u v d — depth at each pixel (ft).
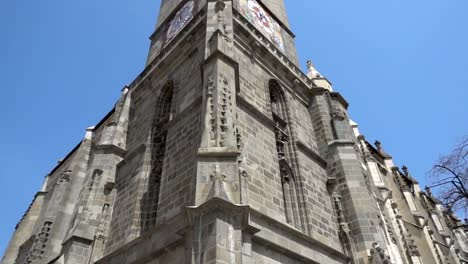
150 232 55.47
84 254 66.33
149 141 81.61
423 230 135.54
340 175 83.66
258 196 60.90
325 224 72.43
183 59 88.38
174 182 63.57
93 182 79.00
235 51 83.15
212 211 44.47
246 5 109.40
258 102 79.92
